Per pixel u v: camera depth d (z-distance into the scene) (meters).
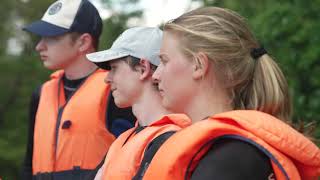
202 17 3.01
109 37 22.47
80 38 5.28
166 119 3.53
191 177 2.79
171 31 3.04
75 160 4.98
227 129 2.76
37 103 5.50
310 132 3.15
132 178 3.31
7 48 22.83
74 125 5.02
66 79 5.30
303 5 8.00
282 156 2.73
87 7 5.37
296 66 7.64
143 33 4.18
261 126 2.75
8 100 22.31
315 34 7.73
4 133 21.53
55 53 5.27
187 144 2.84
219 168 2.69
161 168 2.90
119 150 3.63
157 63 4.04
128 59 4.09
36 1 23.05
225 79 2.96
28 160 5.62
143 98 3.97
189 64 2.98
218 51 2.94
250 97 2.99
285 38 7.83
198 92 2.99
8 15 22.83
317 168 2.84
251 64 2.98
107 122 4.99
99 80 5.11
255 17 8.61
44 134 5.15
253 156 2.70
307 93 7.58
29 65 22.48
